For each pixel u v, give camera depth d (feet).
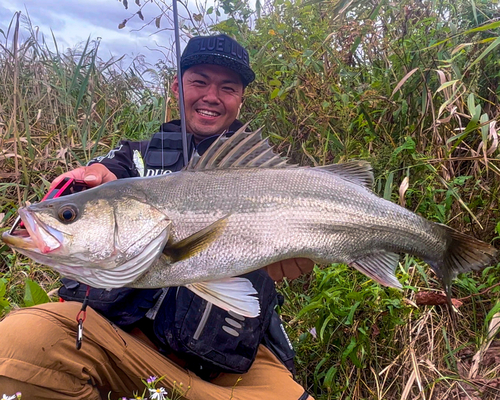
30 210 2.29
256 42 5.01
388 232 2.72
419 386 3.14
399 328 3.47
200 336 2.64
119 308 2.71
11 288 3.76
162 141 3.34
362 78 4.78
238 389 2.81
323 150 4.31
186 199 2.45
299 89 4.39
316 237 2.58
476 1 4.50
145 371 2.66
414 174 4.12
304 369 3.45
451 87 4.13
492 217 3.88
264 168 2.61
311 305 3.20
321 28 4.72
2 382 2.40
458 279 3.67
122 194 2.40
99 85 6.26
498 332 3.47
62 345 2.50
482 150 3.92
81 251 2.33
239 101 3.85
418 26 4.61
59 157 4.92
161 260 2.41
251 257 2.48
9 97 5.51
